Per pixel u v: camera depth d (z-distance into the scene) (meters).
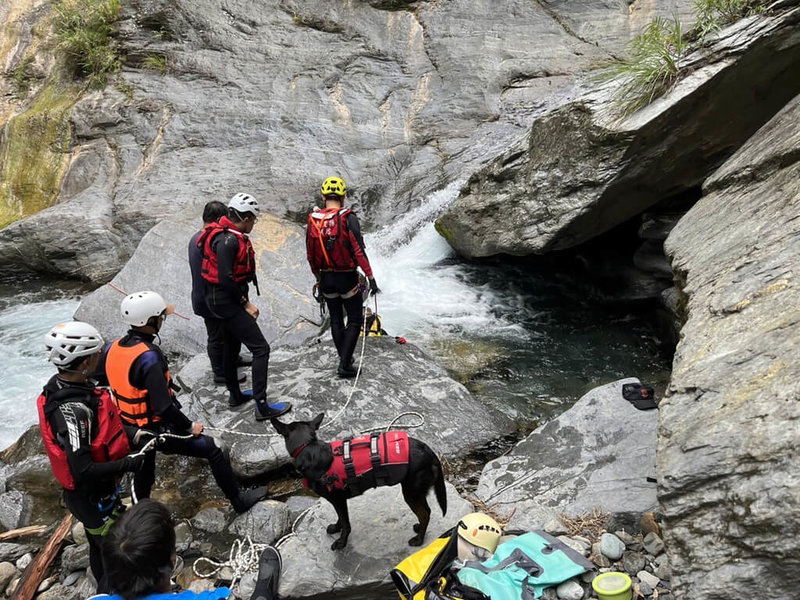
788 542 2.21
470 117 10.11
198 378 5.41
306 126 10.16
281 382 5.27
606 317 6.77
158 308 3.61
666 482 2.59
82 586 3.78
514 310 7.09
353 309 4.99
